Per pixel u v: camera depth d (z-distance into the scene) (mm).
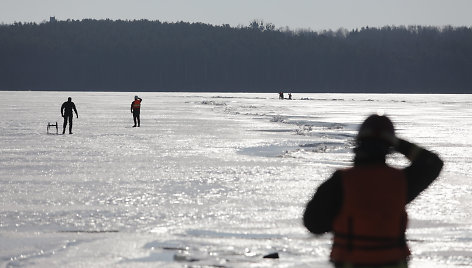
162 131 108250
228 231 31531
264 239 29875
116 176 51594
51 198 40656
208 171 55344
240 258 26281
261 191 44438
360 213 11477
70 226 32406
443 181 50375
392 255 11555
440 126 128750
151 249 27766
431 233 31578
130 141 87438
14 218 34250
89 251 27297
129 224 33031
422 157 11898
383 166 11867
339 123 140625
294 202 40062
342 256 11625
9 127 116125
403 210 11773
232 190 44781
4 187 45250
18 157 65938
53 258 26078
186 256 26453
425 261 26141
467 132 110250
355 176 11617
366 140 11875
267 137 96812
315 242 29297
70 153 70500
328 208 11617
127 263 25438
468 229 32531
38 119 144375
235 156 68750
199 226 32719
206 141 88375
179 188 45344
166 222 33625
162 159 65125
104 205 38344
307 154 72062
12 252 26984
